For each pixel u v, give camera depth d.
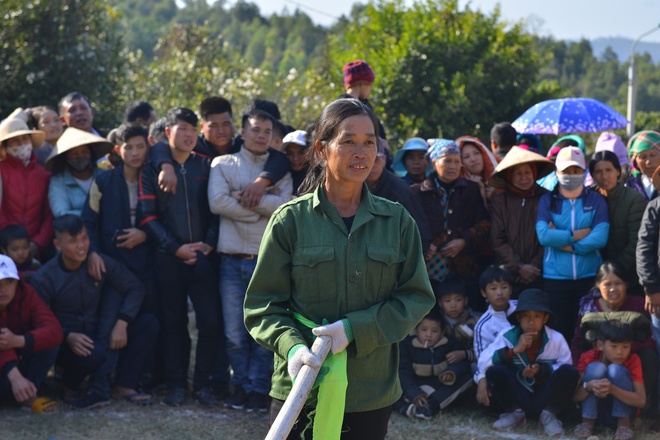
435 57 17.00
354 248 3.15
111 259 6.00
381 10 18.39
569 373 5.51
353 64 6.32
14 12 12.80
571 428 5.63
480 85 16.75
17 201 6.21
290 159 6.06
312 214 3.18
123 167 6.21
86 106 7.10
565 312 6.14
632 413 5.56
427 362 5.94
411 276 3.22
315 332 3.00
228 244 5.83
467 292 6.46
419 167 6.84
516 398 5.62
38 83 13.05
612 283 5.75
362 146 3.09
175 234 5.90
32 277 5.93
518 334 5.75
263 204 5.75
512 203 6.29
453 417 5.80
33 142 6.43
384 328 3.10
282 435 2.78
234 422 5.58
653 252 5.63
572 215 6.09
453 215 6.38
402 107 17.03
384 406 3.21
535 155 6.23
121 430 5.32
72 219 5.78
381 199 3.27
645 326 5.62
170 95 19.88
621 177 6.98
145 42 81.75
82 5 13.48
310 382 2.90
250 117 5.88
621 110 73.94
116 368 6.22
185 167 5.96
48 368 5.77
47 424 5.37
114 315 5.94
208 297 5.97
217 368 6.13
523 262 6.26
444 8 17.95
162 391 6.28
